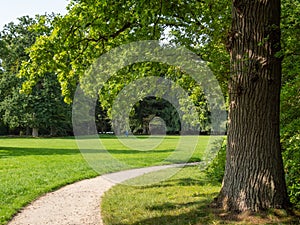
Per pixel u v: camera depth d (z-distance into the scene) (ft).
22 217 24.82
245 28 19.34
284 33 22.11
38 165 55.36
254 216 18.19
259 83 18.98
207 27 34.06
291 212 18.35
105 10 28.58
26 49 31.32
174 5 30.55
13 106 152.05
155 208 25.53
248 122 19.12
